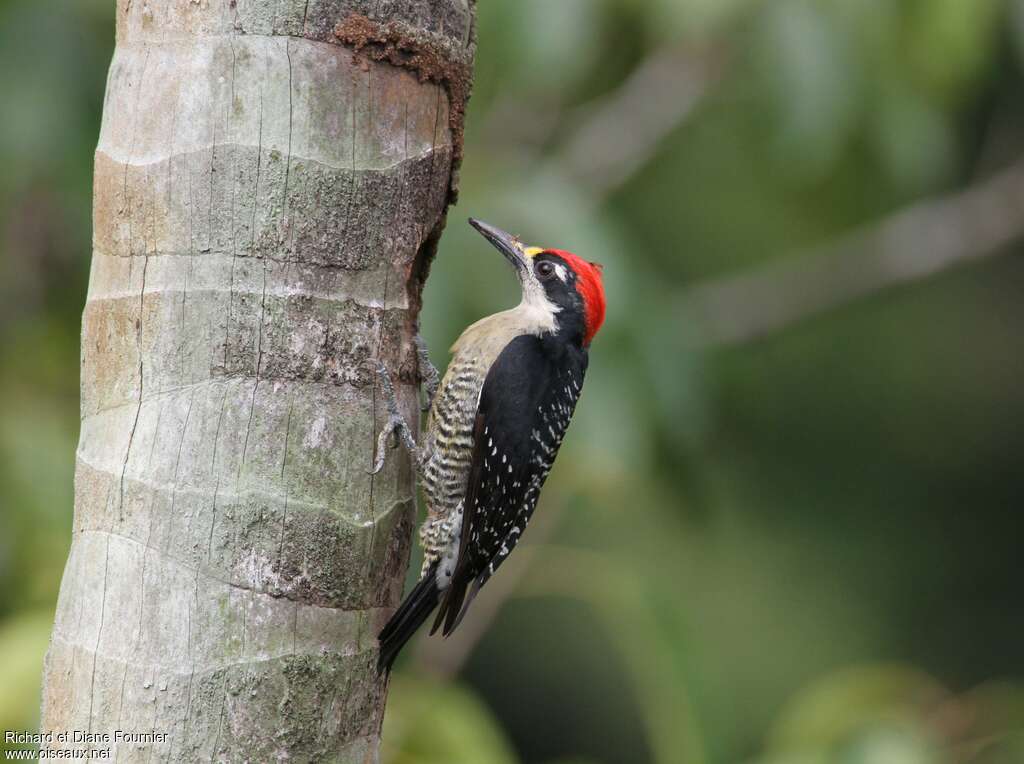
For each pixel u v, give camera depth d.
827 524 23.19
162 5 7.12
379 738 7.60
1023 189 19.56
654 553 20.11
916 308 23.55
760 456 23.09
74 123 11.31
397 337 7.64
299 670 7.01
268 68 7.05
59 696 7.06
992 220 19.62
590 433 10.90
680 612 11.05
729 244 19.98
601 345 10.97
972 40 11.89
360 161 7.25
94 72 11.46
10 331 13.14
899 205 18.66
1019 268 23.59
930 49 11.92
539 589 12.59
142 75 7.14
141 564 6.89
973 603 23.22
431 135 7.64
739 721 21.80
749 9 12.06
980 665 22.89
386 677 7.59
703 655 10.97
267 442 7.04
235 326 7.04
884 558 23.17
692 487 11.70
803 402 23.16
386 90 7.35
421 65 7.46
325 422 7.19
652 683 10.89
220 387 7.01
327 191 7.15
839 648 22.28
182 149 7.03
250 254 7.05
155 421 7.00
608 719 21.97
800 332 22.83
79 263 13.05
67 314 13.30
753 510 22.92
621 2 12.80
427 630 12.83
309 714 7.04
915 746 9.78
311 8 7.11
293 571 7.03
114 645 6.88
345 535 7.21
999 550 23.30
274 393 7.08
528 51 11.56
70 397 13.10
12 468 11.42
